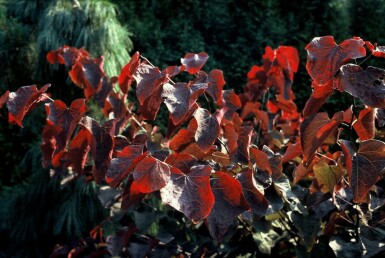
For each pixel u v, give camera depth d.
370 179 1.06
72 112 1.26
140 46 4.09
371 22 4.44
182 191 0.97
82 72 1.65
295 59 1.77
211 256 1.54
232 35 4.33
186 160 1.10
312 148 1.11
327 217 1.48
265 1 4.35
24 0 3.20
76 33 2.76
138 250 1.46
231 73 4.20
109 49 2.79
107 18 2.81
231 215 1.01
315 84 1.11
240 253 1.47
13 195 3.16
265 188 1.25
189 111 1.19
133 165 1.02
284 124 1.88
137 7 4.30
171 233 1.52
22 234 2.78
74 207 2.55
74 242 1.82
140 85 1.20
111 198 1.57
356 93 1.03
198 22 4.37
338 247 1.27
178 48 4.21
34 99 1.27
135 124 1.65
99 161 1.25
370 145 1.08
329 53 1.06
